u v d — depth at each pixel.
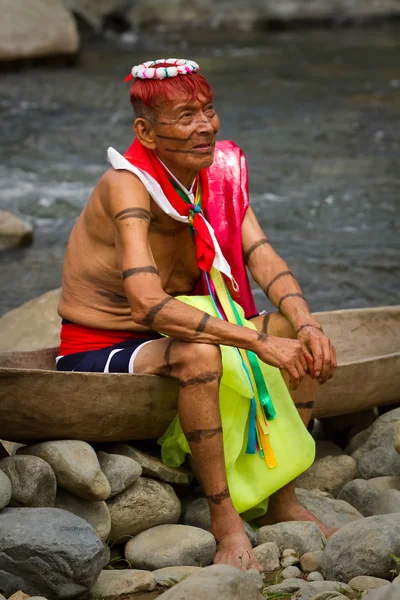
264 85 29.44
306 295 14.66
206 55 34.91
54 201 19.36
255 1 41.69
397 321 10.73
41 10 32.56
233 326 7.73
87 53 35.44
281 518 8.27
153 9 40.84
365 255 16.28
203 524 8.10
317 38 38.84
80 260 8.57
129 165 8.12
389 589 6.28
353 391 9.07
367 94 28.12
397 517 7.34
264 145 23.05
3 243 16.73
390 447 9.09
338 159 22.00
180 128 7.96
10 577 6.73
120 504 7.77
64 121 25.44
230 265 8.80
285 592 7.08
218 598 6.25
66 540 6.77
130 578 7.12
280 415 8.24
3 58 31.31
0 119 25.47
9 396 7.56
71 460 7.51
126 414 7.95
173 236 8.56
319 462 9.10
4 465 7.38
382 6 42.59
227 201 8.77
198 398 7.66
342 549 7.25
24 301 14.48
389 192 19.70
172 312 7.68
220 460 7.73
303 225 17.80
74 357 8.57
